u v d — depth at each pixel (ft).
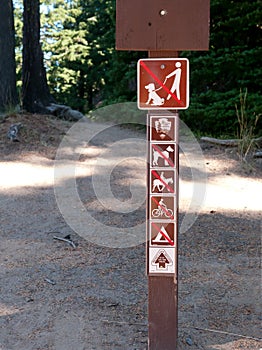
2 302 9.48
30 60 29.86
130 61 35.53
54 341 8.11
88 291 9.90
